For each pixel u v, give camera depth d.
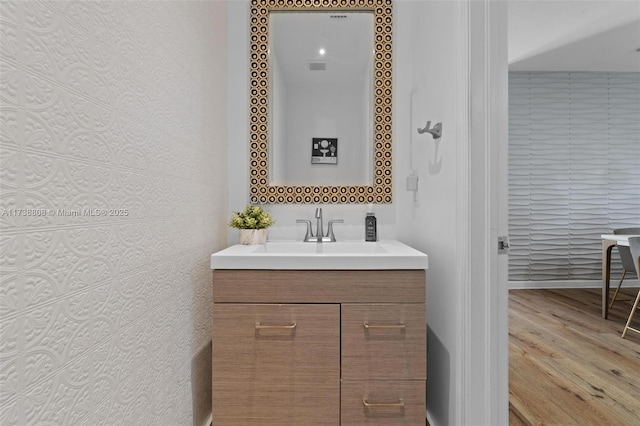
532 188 3.99
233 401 1.25
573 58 3.63
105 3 0.81
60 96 0.67
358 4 1.87
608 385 1.88
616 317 3.05
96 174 0.78
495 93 1.18
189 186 1.33
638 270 2.39
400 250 1.41
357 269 1.24
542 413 1.62
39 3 0.62
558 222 4.00
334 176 1.89
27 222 0.59
